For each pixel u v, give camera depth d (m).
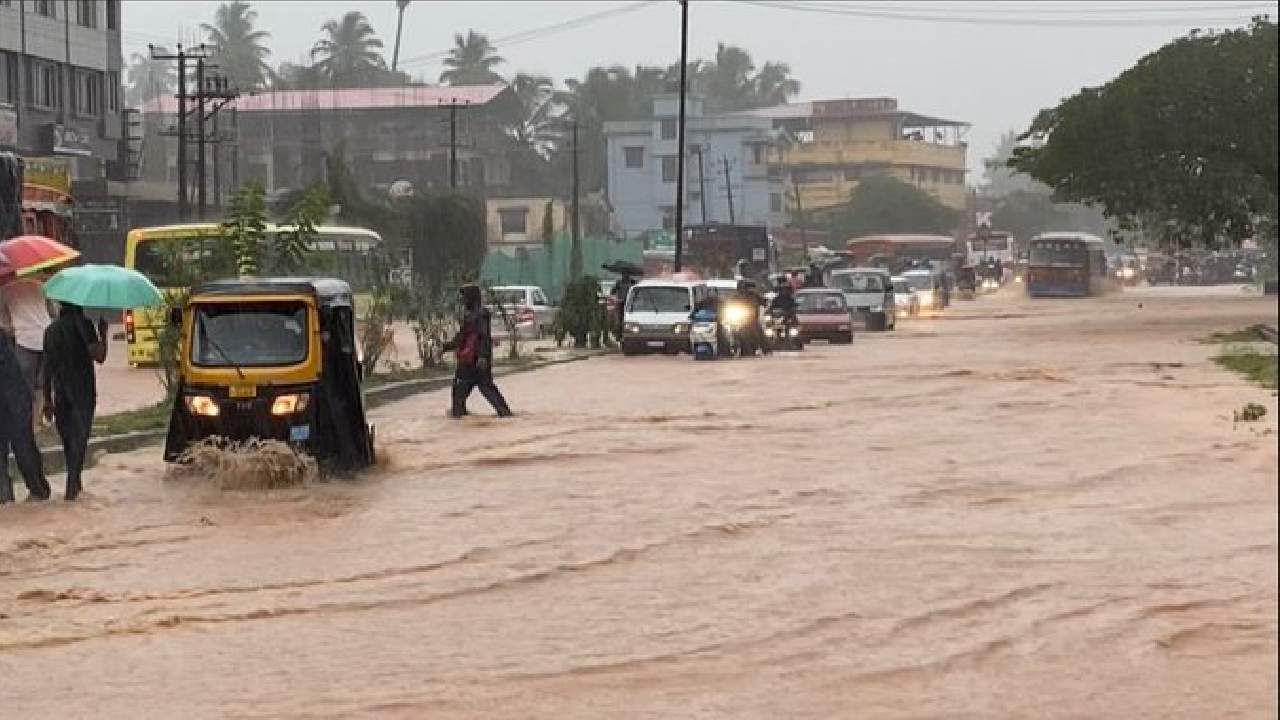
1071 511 19.11
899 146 167.50
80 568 15.62
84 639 12.84
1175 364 43.41
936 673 11.92
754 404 32.31
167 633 13.04
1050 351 49.62
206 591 14.58
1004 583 14.97
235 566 15.70
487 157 127.88
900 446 25.42
